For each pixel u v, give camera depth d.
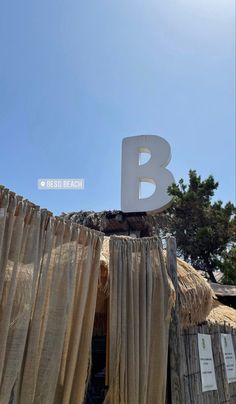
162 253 4.20
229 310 7.60
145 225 11.90
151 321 3.96
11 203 2.62
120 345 3.55
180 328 4.29
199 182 12.66
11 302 2.48
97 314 4.75
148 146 12.37
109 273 3.73
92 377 5.27
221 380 5.55
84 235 3.38
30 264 2.69
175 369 4.07
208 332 5.53
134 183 11.88
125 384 3.49
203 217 12.34
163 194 11.55
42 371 2.72
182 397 4.00
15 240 2.61
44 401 2.69
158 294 4.04
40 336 2.79
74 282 3.12
